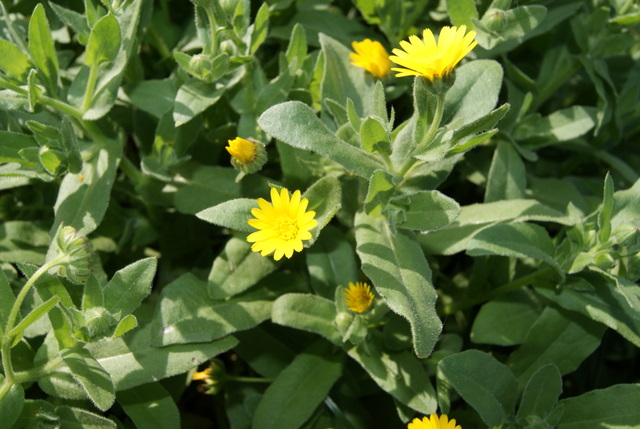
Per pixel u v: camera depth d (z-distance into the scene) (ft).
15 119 2.34
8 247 2.32
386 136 2.05
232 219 2.09
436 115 2.00
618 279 2.15
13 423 2.04
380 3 2.46
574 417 2.20
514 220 2.24
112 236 2.44
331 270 2.26
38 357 2.11
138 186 2.36
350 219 2.31
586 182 2.62
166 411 2.18
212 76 2.20
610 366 2.57
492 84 2.20
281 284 2.30
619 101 2.56
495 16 2.23
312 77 2.38
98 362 2.11
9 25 2.18
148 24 2.39
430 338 2.04
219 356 2.49
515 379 2.19
